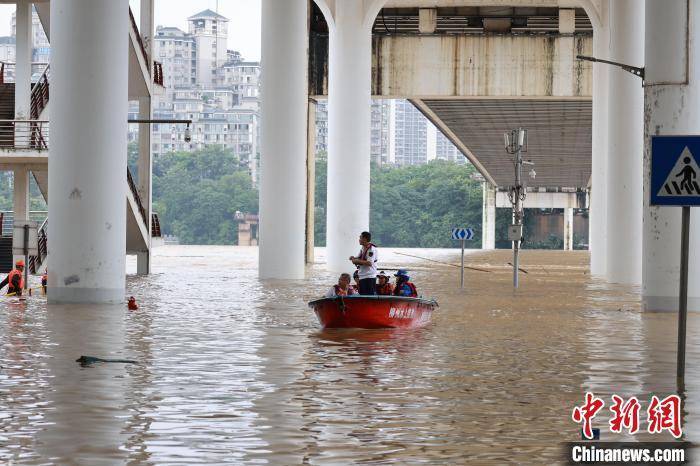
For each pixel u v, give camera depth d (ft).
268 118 154.81
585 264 252.21
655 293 101.45
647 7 101.19
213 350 65.87
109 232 100.63
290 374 55.47
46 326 79.97
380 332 78.28
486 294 130.00
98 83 99.40
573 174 456.45
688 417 44.24
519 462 35.78
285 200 154.71
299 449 37.47
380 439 39.24
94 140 99.50
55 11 100.01
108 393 48.67
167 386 50.96
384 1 178.19
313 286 137.80
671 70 99.81
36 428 40.55
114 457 36.04
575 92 213.05
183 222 615.57
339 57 178.50
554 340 74.84
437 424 42.14
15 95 144.66
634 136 157.48
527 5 210.18
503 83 214.28
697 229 100.58
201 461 35.60
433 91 215.92
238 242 606.55
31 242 111.96
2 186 591.37
